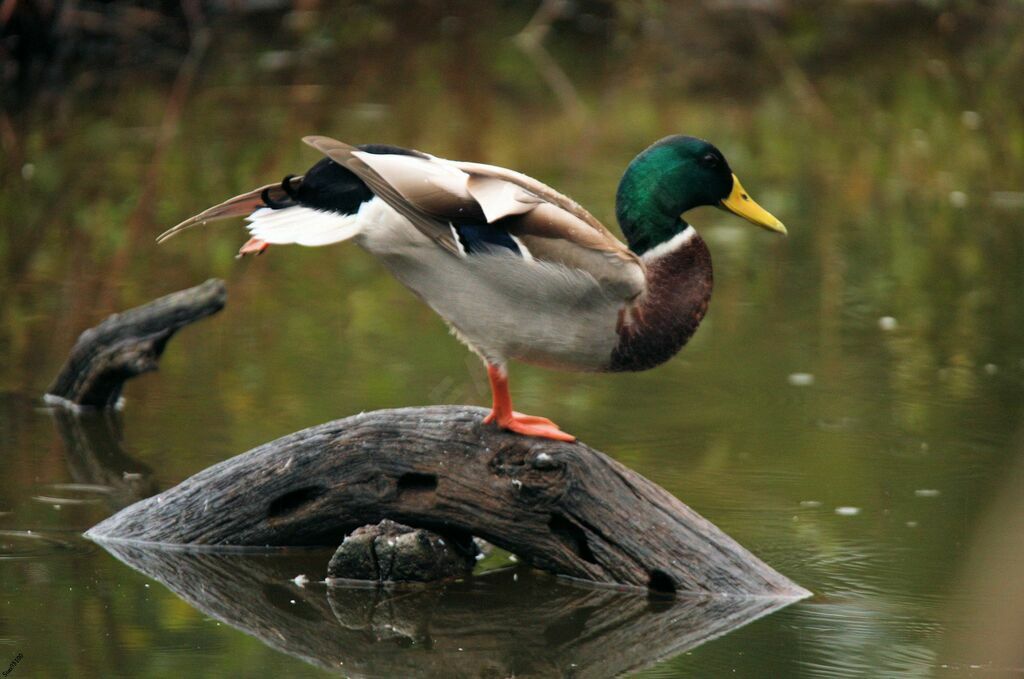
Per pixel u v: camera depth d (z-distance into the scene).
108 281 14.70
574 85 24.53
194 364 12.47
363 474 8.14
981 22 28.39
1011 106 23.36
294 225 7.21
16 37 23.16
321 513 8.27
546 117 22.23
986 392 11.77
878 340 13.36
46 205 17.38
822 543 8.52
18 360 12.34
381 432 8.13
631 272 7.32
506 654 7.06
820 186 19.23
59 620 7.34
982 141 21.50
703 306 7.80
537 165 19.06
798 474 9.80
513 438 7.96
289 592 7.88
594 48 27.38
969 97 23.89
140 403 11.41
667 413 11.29
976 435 10.65
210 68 24.83
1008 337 13.41
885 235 17.12
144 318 11.29
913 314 14.20
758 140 21.25
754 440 10.59
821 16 28.17
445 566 8.16
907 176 19.84
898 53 26.67
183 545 8.47
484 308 7.36
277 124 21.23
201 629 7.30
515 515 7.96
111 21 24.50
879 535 8.64
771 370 12.48
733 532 8.71
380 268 15.85
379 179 6.96
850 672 6.79
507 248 7.17
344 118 21.61
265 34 26.39
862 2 28.61
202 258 15.68
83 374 11.17
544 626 7.43
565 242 7.21
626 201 8.00
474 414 8.10
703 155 7.99
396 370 12.27
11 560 8.17
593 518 7.93
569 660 7.00
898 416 11.16
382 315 14.09
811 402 11.57
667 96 23.95
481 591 7.95
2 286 14.43
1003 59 26.23
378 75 24.77
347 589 7.95
